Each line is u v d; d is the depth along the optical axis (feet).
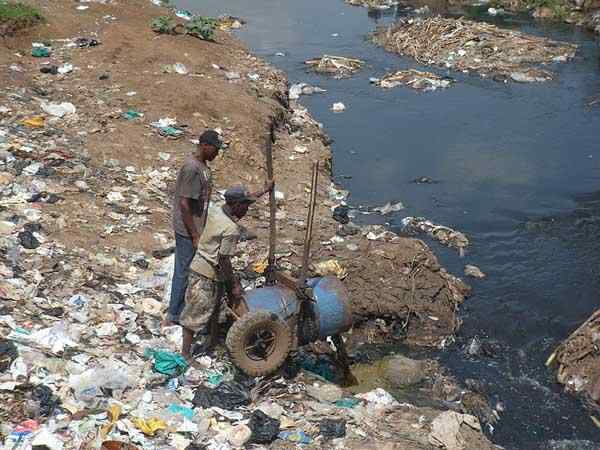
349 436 21.24
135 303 26.55
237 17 92.43
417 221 41.27
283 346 23.31
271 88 54.75
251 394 22.53
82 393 20.49
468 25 80.84
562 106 61.16
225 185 39.60
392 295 31.71
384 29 85.25
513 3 95.71
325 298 24.64
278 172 43.60
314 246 34.35
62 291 26.16
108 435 19.13
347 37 84.53
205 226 22.43
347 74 70.85
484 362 29.84
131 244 31.12
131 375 22.00
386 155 51.72
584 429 26.14
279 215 37.55
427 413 23.99
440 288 32.76
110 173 37.45
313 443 20.56
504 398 27.73
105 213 33.22
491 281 35.96
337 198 43.24
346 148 52.90
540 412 26.96
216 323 24.26
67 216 32.01
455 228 41.39
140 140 41.52
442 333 31.32
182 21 69.15
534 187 46.55
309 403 22.72
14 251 27.84
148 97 47.11
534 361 30.01
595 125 56.90
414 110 60.95
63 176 35.47
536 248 39.19
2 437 18.35
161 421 20.07
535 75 68.49
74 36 59.06
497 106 61.57
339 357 27.37
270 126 48.08
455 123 57.88
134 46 56.54
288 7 99.25
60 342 22.79
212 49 60.44
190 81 50.65
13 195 32.68
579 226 41.55
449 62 73.36
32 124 40.42
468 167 49.62
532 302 34.17
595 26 83.10
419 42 78.33
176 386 22.15
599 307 33.88
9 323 23.15
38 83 48.19
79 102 45.44
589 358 28.60
